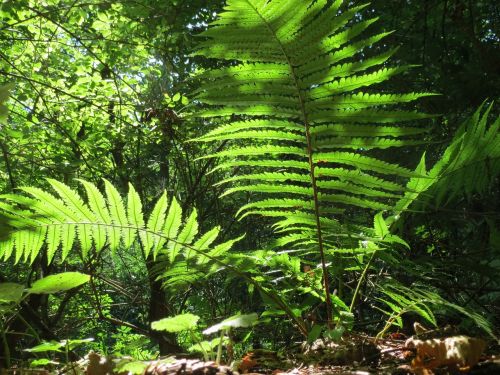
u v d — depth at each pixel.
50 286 1.66
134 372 1.40
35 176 6.11
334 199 2.07
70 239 2.01
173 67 6.82
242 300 5.61
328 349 1.85
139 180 6.58
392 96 1.84
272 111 1.97
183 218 5.99
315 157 2.01
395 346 1.89
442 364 1.35
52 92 6.25
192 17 6.95
